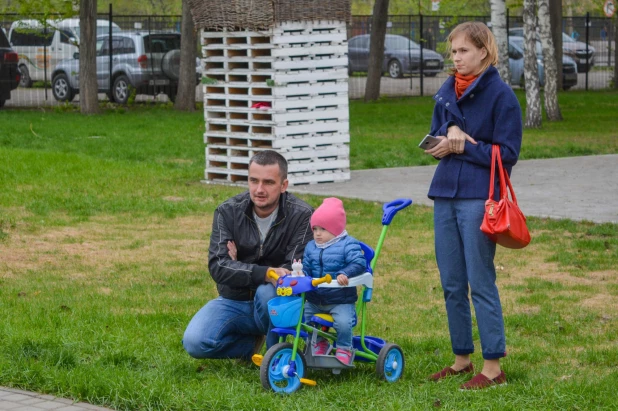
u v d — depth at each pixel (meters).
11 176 16.06
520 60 39.75
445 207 6.23
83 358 6.67
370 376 6.30
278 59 14.96
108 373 6.12
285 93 15.11
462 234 6.17
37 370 6.15
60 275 9.76
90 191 14.98
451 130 6.11
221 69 15.73
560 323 7.91
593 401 5.72
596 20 46.94
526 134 23.86
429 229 12.15
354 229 12.05
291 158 15.41
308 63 15.22
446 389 5.97
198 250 11.11
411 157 19.47
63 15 31.36
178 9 58.31
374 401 5.70
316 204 13.64
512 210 5.90
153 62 32.91
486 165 6.07
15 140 22.28
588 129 25.12
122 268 10.12
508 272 9.99
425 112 30.92
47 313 7.97
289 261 6.39
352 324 6.11
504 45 26.25
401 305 8.63
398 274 9.90
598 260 10.38
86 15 29.97
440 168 6.25
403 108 32.72
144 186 15.57
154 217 13.14
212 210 13.65
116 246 11.27
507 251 10.97
